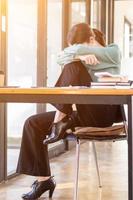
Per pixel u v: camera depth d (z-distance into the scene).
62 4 5.30
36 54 4.55
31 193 3.01
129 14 10.25
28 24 4.30
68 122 2.55
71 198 3.07
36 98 1.99
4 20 3.43
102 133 2.57
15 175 3.82
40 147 2.92
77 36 2.78
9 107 3.80
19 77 4.08
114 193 3.22
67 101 1.96
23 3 4.12
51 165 4.48
